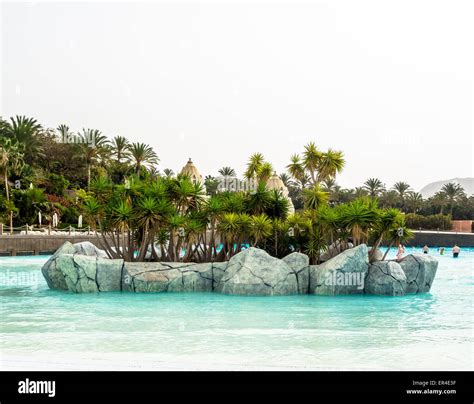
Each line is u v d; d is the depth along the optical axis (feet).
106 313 45.80
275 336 35.53
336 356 29.76
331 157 75.56
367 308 49.57
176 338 34.71
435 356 29.91
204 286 62.54
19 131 239.71
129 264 62.23
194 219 69.67
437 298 57.93
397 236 66.74
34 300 54.19
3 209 176.65
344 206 69.26
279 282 59.41
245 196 76.18
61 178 233.96
